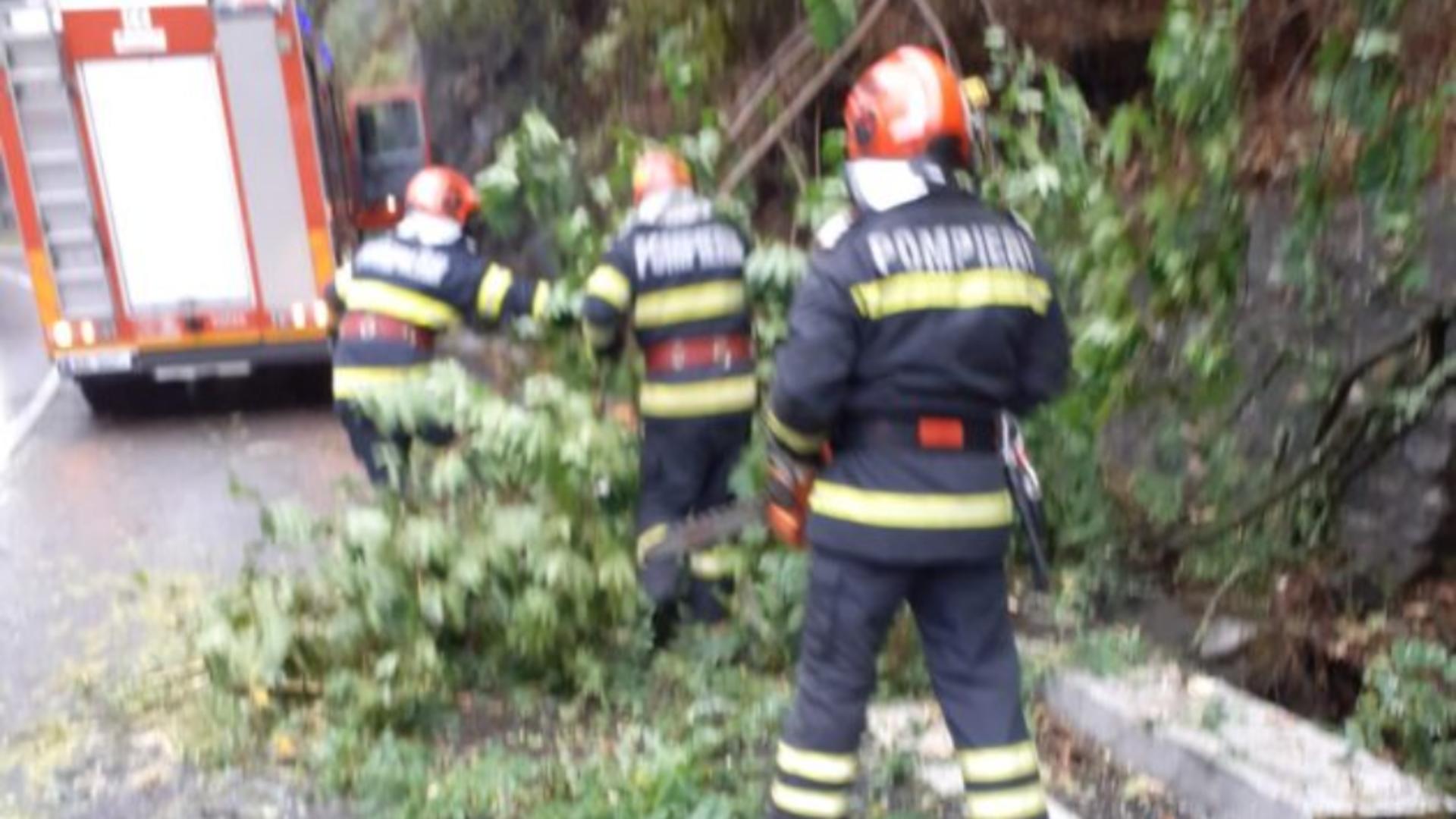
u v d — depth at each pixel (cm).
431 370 497
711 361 519
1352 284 563
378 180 1189
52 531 750
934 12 674
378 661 459
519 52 1215
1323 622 562
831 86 696
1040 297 339
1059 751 436
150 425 1046
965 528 329
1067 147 505
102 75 989
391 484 491
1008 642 348
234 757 440
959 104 335
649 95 873
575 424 487
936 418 329
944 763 422
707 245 518
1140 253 488
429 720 459
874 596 335
